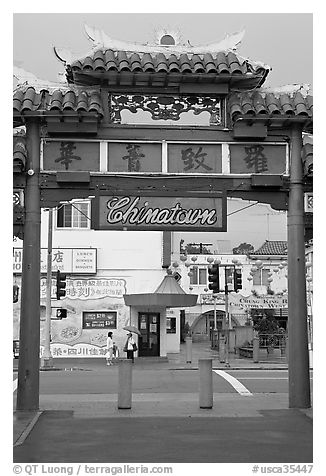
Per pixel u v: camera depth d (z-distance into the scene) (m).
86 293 32.00
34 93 14.52
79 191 14.41
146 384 21.84
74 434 11.84
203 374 15.01
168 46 14.77
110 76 14.31
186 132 14.66
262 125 14.64
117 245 32.31
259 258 49.56
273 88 14.95
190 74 14.23
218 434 11.82
